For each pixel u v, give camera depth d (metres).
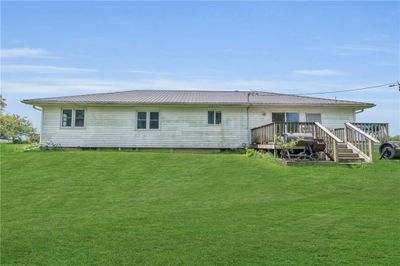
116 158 15.74
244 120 21.25
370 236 6.23
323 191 10.31
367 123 17.53
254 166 13.94
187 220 7.46
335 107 21.48
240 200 9.37
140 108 20.89
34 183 11.44
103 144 20.59
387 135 17.69
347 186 10.85
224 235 6.38
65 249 5.72
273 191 10.35
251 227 6.88
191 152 20.84
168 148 20.83
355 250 5.52
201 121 21.09
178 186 11.10
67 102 19.97
